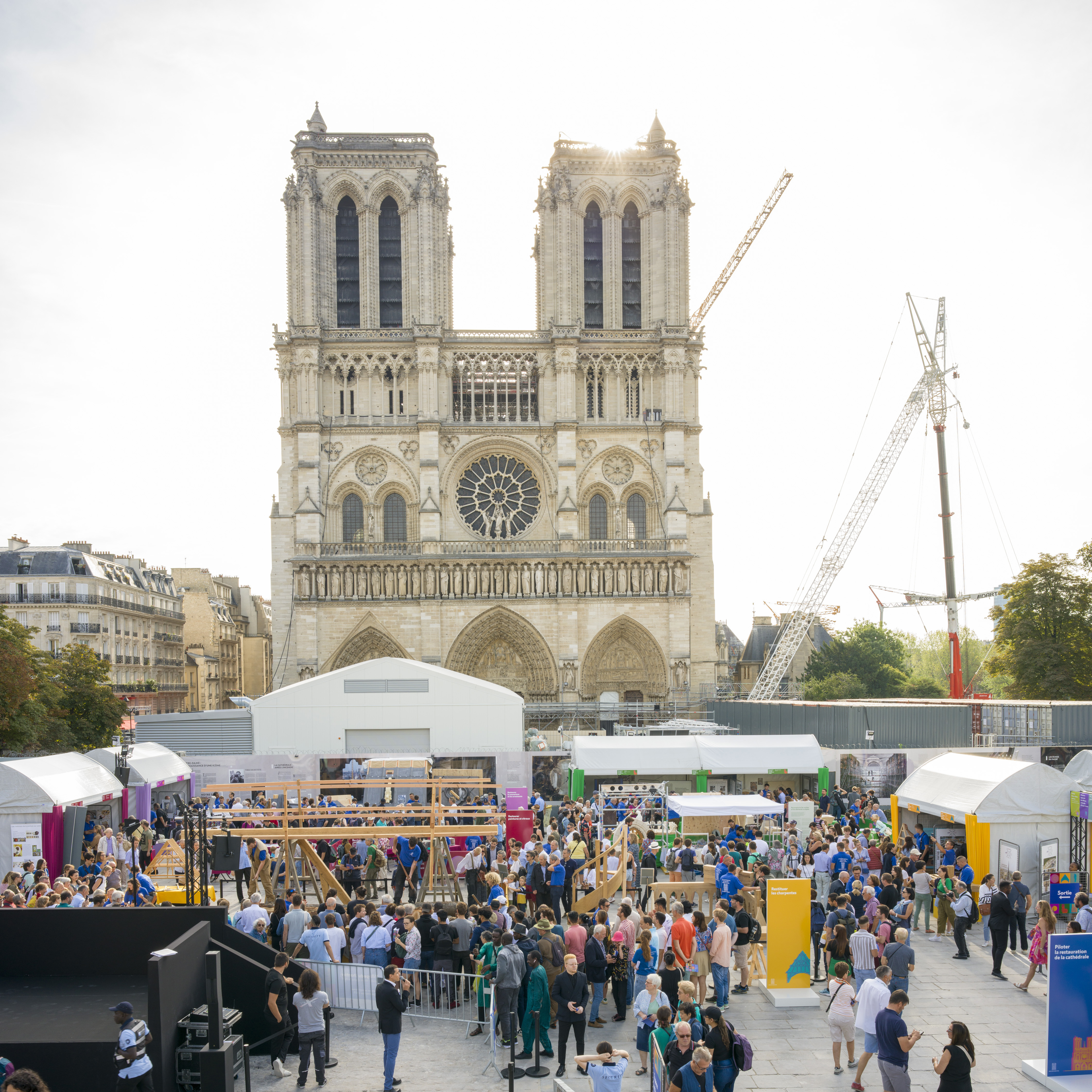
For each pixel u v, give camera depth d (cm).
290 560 11181
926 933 3828
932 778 4672
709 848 4141
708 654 11819
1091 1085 2400
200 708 14900
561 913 3725
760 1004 3083
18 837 4194
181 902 3528
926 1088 2441
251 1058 2616
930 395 14412
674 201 11994
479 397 12156
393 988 2405
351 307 12112
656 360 11975
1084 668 8731
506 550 11550
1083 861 4000
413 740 7450
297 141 11688
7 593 11350
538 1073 2503
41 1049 2133
